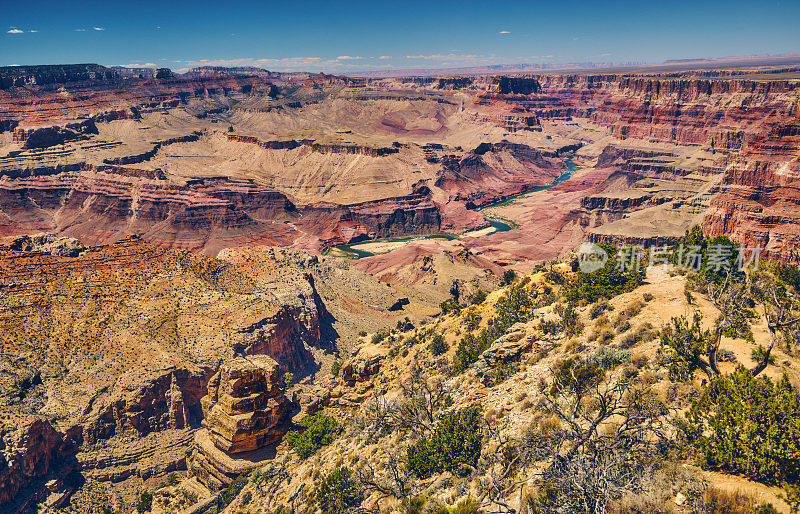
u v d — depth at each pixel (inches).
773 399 1139.3
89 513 3432.6
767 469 1067.9
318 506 1936.5
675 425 1279.5
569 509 1098.1
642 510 1043.9
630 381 1498.5
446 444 1611.7
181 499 3250.5
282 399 3341.5
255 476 2901.1
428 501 1475.1
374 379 3321.9
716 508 1016.9
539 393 1712.6
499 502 1223.5
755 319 1852.9
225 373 3336.6
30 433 3496.6
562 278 3216.0
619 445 1223.5
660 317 1897.1
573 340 2020.2
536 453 1330.0
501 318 2906.0
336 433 2834.6
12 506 3250.5
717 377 1314.0
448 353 3002.0
